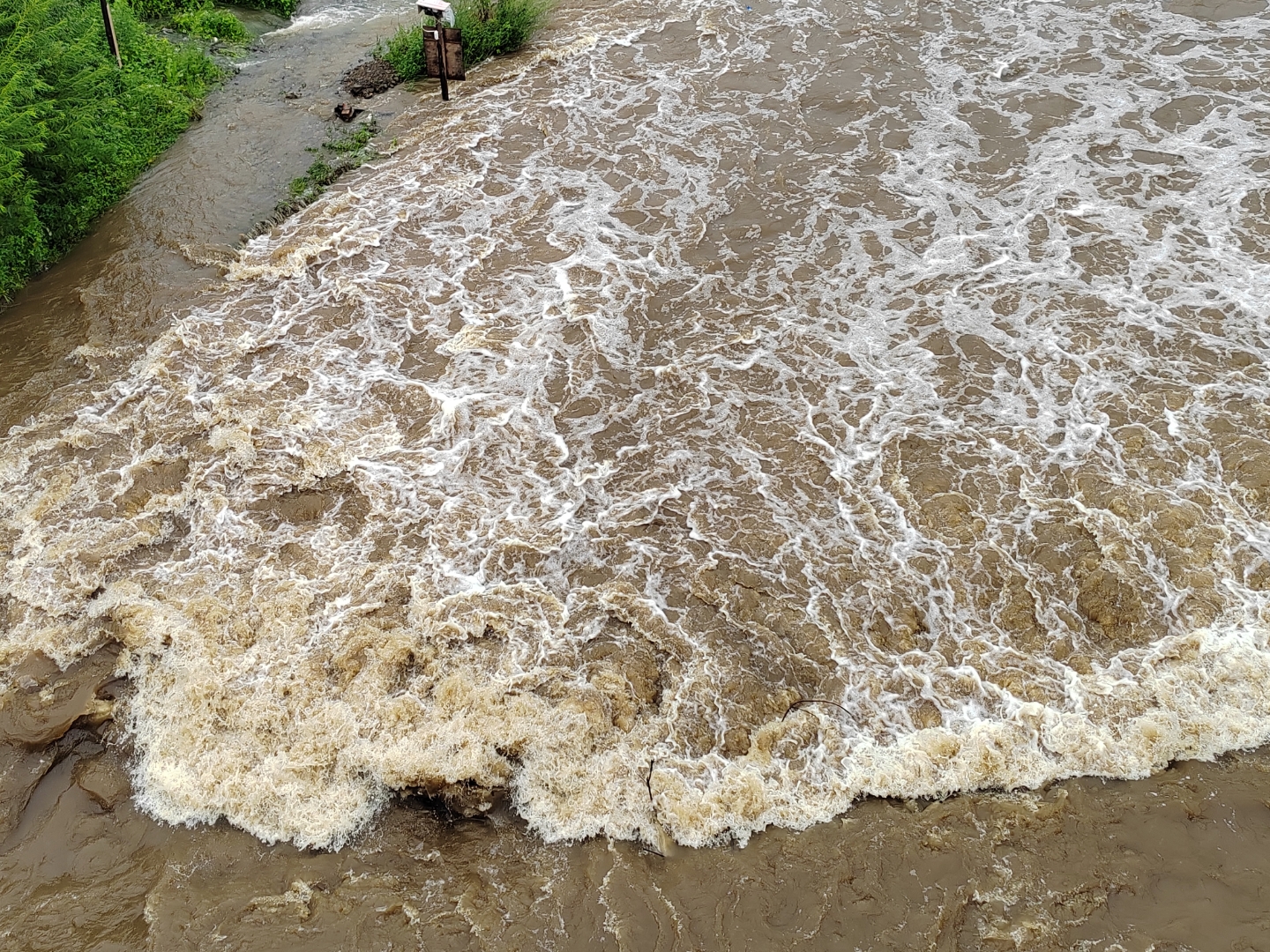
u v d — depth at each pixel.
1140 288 13.04
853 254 14.03
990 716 8.71
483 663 9.23
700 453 11.34
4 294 13.90
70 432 11.70
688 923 7.52
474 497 10.91
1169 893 7.53
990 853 7.84
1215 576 9.58
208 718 8.84
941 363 12.25
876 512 10.51
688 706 8.87
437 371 12.55
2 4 14.12
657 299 13.54
